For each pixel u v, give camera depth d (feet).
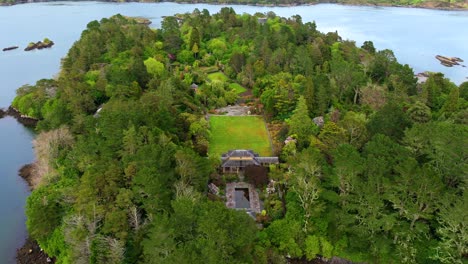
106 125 278.26
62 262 225.97
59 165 295.69
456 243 202.69
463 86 434.30
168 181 236.43
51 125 358.84
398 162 241.35
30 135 412.57
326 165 260.62
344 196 235.40
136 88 400.47
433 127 262.88
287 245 232.32
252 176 287.28
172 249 173.47
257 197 278.46
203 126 358.43
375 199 215.51
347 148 253.24
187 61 588.50
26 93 463.83
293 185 254.47
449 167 232.73
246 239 177.27
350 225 234.99
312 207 239.30
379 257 226.79
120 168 236.22
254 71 508.53
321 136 323.16
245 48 603.26
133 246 207.00
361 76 428.15
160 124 306.35
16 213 294.25
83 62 495.41
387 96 395.34
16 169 352.69
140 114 291.79
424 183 211.61
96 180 225.35
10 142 397.39
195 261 159.02
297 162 259.19
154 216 195.83
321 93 378.73
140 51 546.26
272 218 254.47
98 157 274.16
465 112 341.82
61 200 248.93
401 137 289.53
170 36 620.90
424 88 413.80
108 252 204.74
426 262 215.72
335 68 438.40
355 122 306.96
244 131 380.17
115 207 215.92
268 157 311.47
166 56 576.20
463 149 227.81
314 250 232.53
